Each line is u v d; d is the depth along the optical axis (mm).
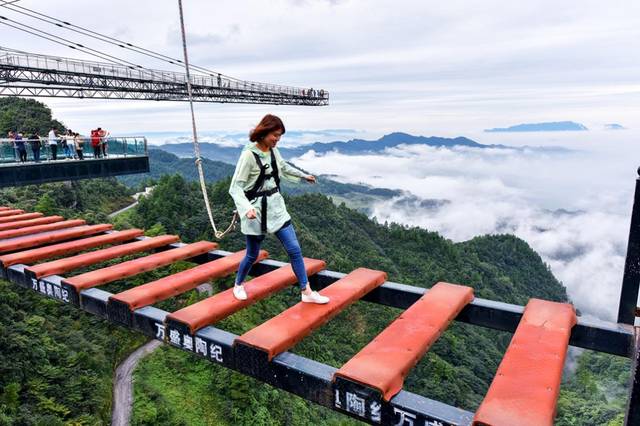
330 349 51938
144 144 20250
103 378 32438
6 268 5406
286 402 41375
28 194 47688
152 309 3799
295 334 3092
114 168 19062
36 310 34125
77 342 33781
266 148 3436
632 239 3152
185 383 36781
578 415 59812
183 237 60156
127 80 35688
